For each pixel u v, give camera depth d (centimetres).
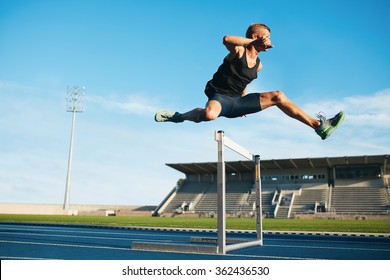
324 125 364
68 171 4241
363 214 3672
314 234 1205
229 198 4769
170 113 385
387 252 632
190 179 5431
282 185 4750
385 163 4297
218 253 573
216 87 355
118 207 5206
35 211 4419
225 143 584
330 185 4569
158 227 1556
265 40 327
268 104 357
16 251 601
